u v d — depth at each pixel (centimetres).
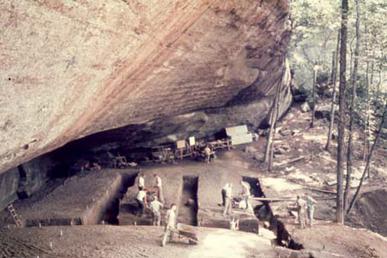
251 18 1752
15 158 1100
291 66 4106
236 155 3055
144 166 2748
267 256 1482
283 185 2548
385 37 2567
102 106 1484
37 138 1112
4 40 684
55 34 809
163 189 2277
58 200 2041
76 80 1059
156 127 2634
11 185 2078
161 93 1847
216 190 2322
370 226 2264
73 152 2727
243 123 3219
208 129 3056
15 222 1731
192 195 2397
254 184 2655
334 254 1547
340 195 2016
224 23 1606
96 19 904
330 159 3039
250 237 1720
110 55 1117
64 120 1207
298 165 2936
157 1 1062
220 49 1845
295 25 3219
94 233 1595
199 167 2731
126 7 970
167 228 1512
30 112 945
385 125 3391
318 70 4122
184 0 1175
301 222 1850
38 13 715
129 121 1953
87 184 2320
